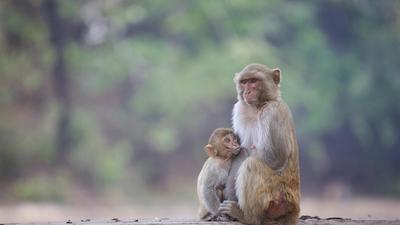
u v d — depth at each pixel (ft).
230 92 125.70
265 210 28.86
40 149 117.19
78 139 119.34
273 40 133.80
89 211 95.20
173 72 127.95
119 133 128.36
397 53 134.10
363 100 130.00
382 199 120.57
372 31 134.82
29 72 124.77
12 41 125.49
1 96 121.70
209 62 125.59
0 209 95.50
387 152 135.33
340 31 139.03
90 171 117.19
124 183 120.37
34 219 84.69
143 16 128.77
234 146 30.45
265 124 29.12
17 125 120.16
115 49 127.95
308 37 131.13
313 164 131.34
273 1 129.70
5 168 113.91
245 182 28.86
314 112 126.52
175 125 128.77
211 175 30.63
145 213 93.04
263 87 29.84
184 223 29.81
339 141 134.00
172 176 126.82
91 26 129.70
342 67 131.34
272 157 28.96
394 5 135.13
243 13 128.36
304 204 108.17
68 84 122.42
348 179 134.00
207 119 130.11
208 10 127.13
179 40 133.69
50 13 120.57
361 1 134.62
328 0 134.82
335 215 87.61
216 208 30.71
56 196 107.65
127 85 133.28
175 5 130.52
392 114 133.69
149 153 128.36
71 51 122.93
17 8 124.57
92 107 130.00
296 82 124.57
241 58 124.26
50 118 119.44
